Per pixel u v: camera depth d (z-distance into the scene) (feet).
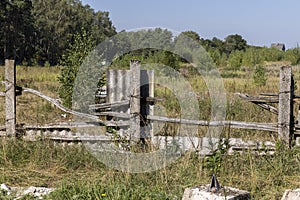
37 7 192.44
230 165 19.03
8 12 168.14
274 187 16.79
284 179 17.75
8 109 25.12
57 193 15.52
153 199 14.88
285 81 22.50
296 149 20.83
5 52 169.89
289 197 13.60
